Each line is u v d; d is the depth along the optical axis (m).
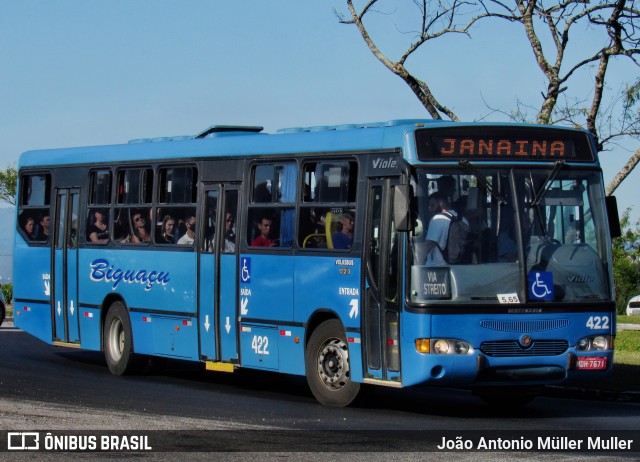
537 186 14.86
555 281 14.73
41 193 22.34
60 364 21.97
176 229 18.94
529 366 14.55
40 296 22.22
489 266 14.50
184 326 18.59
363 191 15.42
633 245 56.88
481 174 14.70
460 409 15.97
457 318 14.30
